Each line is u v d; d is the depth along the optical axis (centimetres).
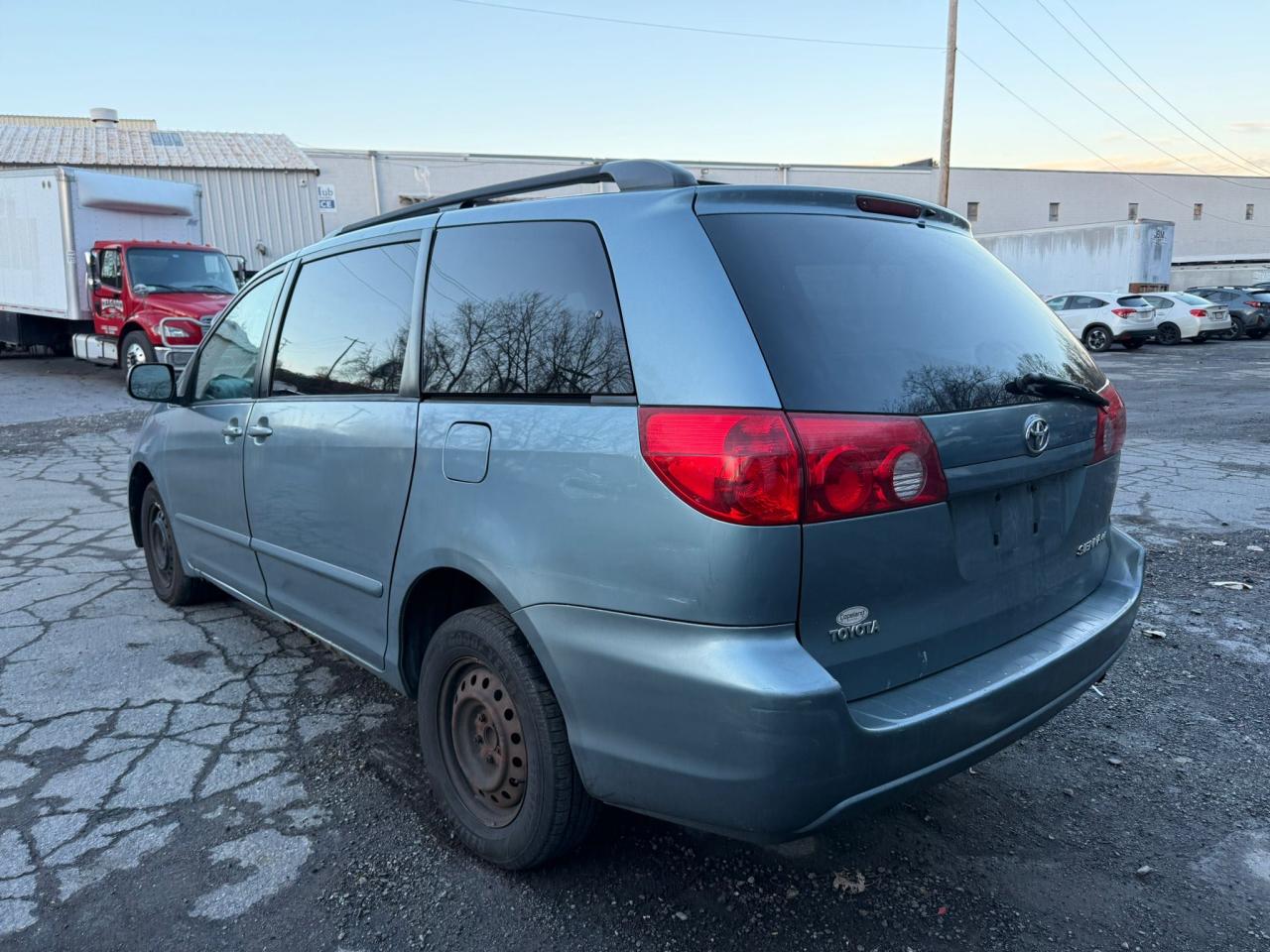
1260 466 862
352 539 304
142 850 274
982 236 3256
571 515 225
